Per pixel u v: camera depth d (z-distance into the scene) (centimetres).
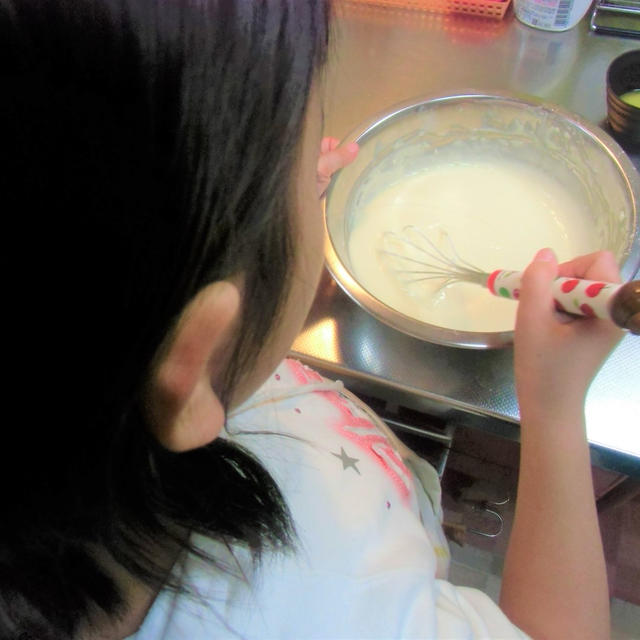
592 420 59
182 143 21
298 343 66
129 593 37
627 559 109
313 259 30
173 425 27
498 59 85
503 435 64
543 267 50
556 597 51
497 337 55
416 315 70
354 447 55
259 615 39
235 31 22
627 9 84
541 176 79
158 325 24
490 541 110
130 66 20
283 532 39
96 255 22
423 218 78
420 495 68
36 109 20
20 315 22
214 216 23
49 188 21
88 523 30
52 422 25
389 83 84
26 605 35
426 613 42
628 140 75
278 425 52
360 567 43
